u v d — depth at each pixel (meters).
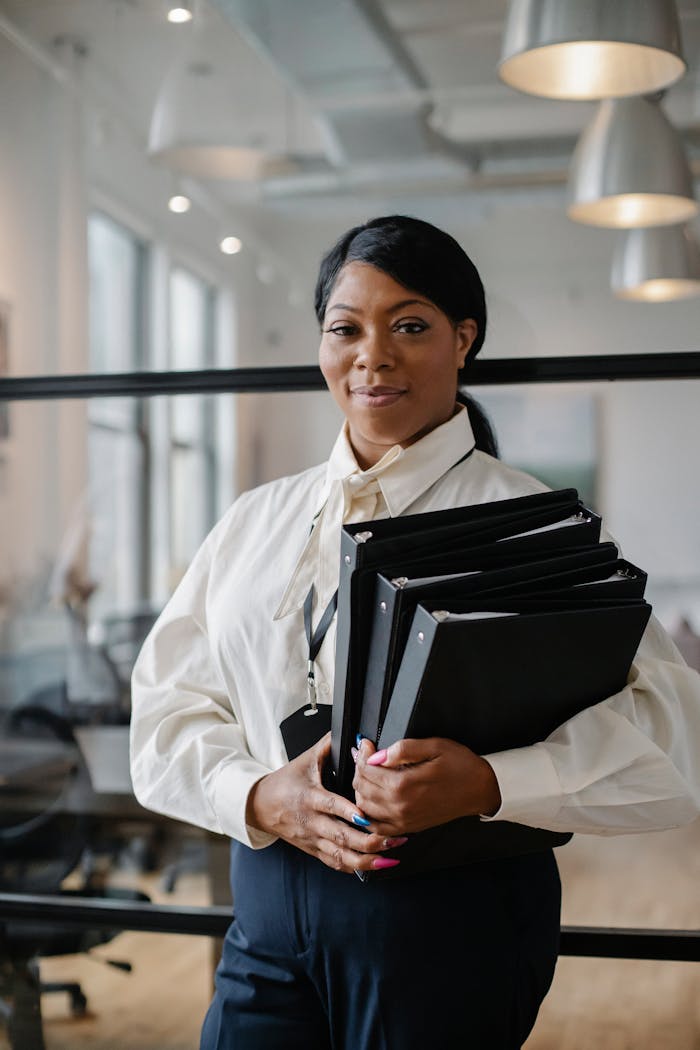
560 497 1.10
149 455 3.68
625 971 1.53
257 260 6.96
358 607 1.00
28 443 2.88
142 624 2.05
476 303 1.23
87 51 3.37
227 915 1.68
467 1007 1.11
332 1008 1.15
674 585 1.61
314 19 4.51
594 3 2.04
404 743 0.98
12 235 3.61
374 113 5.89
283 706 1.20
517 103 6.02
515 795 1.00
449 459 1.22
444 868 1.12
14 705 1.80
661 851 1.53
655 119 4.06
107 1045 1.69
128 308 6.52
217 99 4.85
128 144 4.93
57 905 1.72
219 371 1.73
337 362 1.20
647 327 1.77
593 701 1.07
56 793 1.76
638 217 4.25
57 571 3.16
